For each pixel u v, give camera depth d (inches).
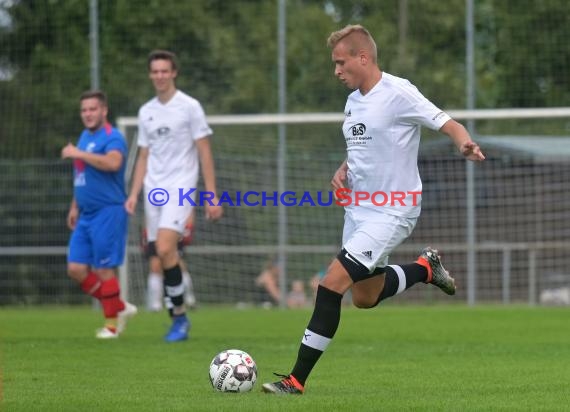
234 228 2012.8
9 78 2065.7
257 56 2015.3
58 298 2044.8
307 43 2042.3
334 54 745.6
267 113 2012.8
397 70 2012.8
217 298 2017.7
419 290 2027.6
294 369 724.0
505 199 1972.2
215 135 2007.9
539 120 2018.9
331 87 2034.9
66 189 2025.1
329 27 2058.3
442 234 1998.0
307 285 1961.1
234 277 2015.3
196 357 981.2
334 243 1979.6
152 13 2017.7
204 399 680.4
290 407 634.8
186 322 1166.3
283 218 1947.6
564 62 1998.0
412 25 2021.4
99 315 1686.8
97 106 1181.1
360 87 749.9
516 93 2022.6
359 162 745.6
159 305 1800.0
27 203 2028.8
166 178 1128.8
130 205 1155.3
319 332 714.8
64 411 636.1
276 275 1983.3
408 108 730.2
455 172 1984.5
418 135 745.6
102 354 1008.9
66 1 2048.5
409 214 738.2
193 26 2015.3
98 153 1181.1
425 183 1998.0
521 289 1969.7
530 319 1513.3
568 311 1696.6
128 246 1950.1
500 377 828.6
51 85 2054.6
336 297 718.5
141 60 2017.7
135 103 2015.3
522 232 1972.2
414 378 822.5
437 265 842.2
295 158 1985.7
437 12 2009.1
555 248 1959.9
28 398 697.0
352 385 775.7
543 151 1961.1
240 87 2011.6
